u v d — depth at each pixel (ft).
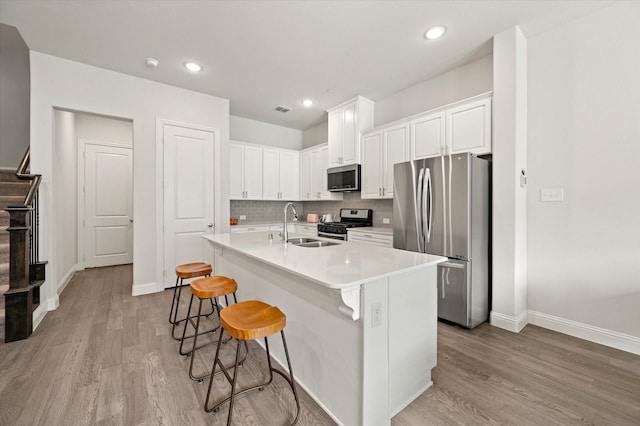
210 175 13.37
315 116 16.67
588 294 7.85
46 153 9.81
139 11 7.56
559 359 6.83
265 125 18.06
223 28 8.30
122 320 9.00
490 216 9.26
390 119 13.41
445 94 11.19
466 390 5.69
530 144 8.79
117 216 17.30
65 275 12.95
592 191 7.74
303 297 5.73
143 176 11.69
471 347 7.41
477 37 8.78
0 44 11.16
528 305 8.95
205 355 6.98
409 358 5.30
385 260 5.51
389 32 8.48
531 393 5.59
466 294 8.42
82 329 8.32
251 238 8.88
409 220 9.82
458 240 8.57
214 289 6.39
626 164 7.24
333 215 17.24
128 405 5.17
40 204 9.66
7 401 5.23
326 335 5.12
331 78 11.62
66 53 9.72
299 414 5.03
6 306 7.45
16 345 7.32
